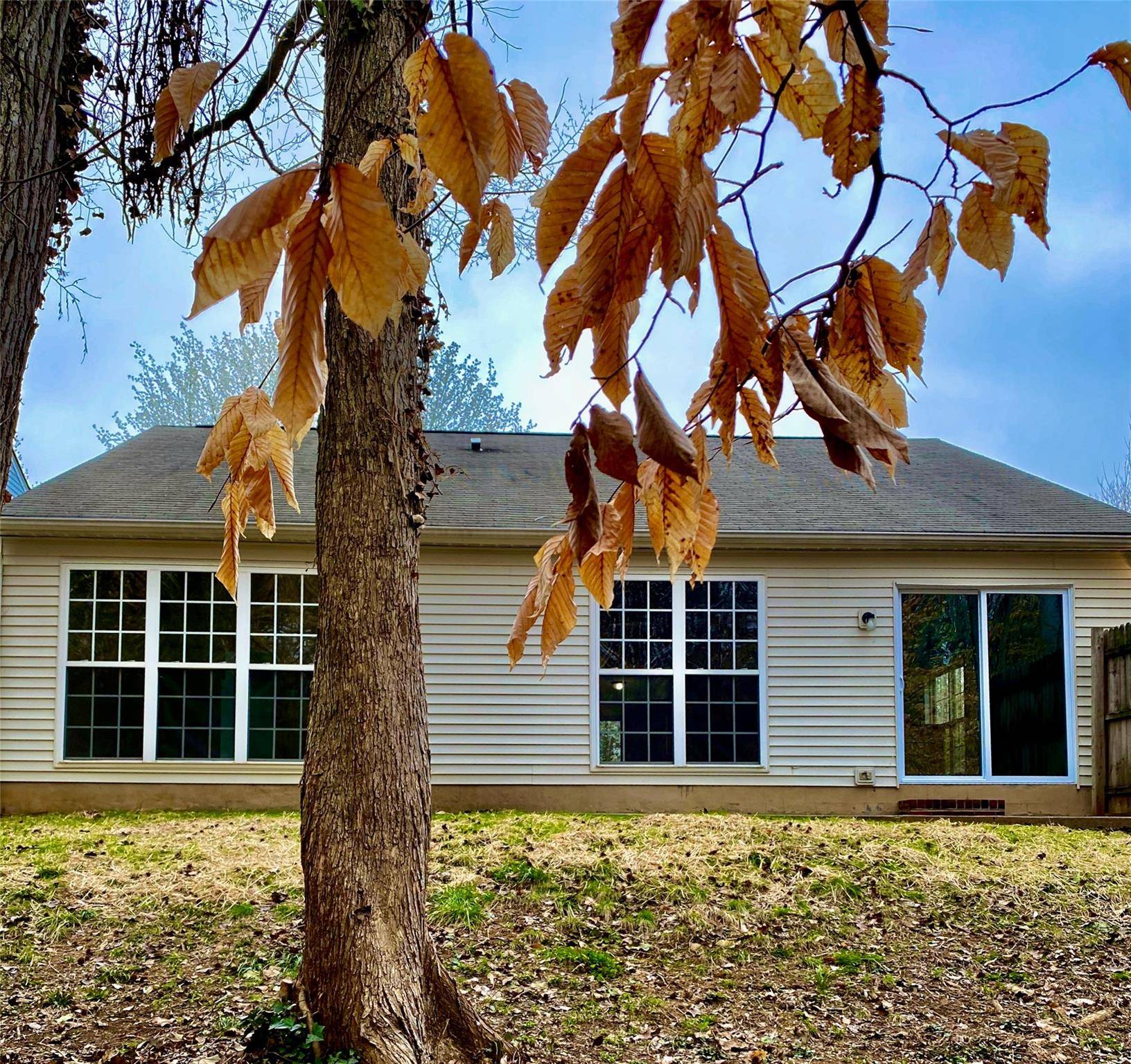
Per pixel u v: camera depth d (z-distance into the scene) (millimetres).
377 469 4074
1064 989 5543
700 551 1130
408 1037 3791
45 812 9555
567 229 755
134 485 10781
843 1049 4855
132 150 2926
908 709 10531
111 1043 4582
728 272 820
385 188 3414
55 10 2889
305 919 3967
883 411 1082
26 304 2869
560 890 6719
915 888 6977
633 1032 4930
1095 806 9969
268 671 9992
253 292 957
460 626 10102
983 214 1010
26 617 9703
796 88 975
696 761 10180
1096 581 10375
